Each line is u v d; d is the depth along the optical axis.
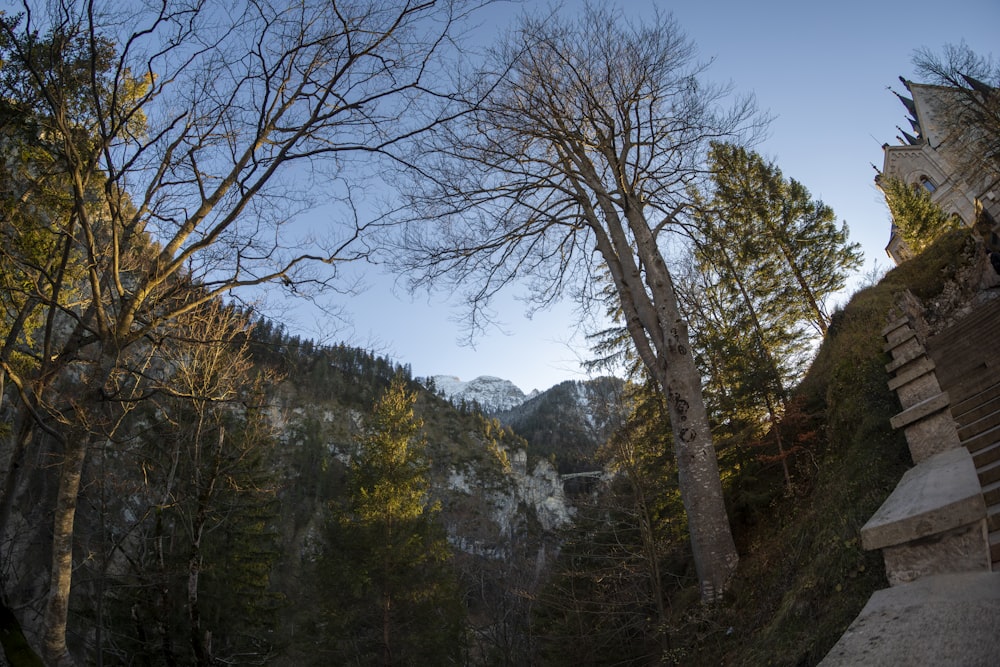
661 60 12.09
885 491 6.31
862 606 4.77
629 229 12.87
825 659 3.35
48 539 13.21
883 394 8.96
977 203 16.03
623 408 15.48
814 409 12.70
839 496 7.09
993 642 2.56
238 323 12.14
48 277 6.51
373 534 20.44
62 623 5.50
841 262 24.31
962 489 4.29
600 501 14.02
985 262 14.05
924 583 3.76
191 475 14.85
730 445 13.87
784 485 11.43
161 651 13.75
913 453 6.71
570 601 14.07
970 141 22.72
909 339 9.47
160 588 13.48
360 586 19.70
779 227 23.09
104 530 14.24
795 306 23.16
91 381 6.01
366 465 22.70
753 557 9.30
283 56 6.61
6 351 7.04
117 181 6.41
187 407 14.43
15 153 7.93
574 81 12.47
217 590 17.38
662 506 14.44
